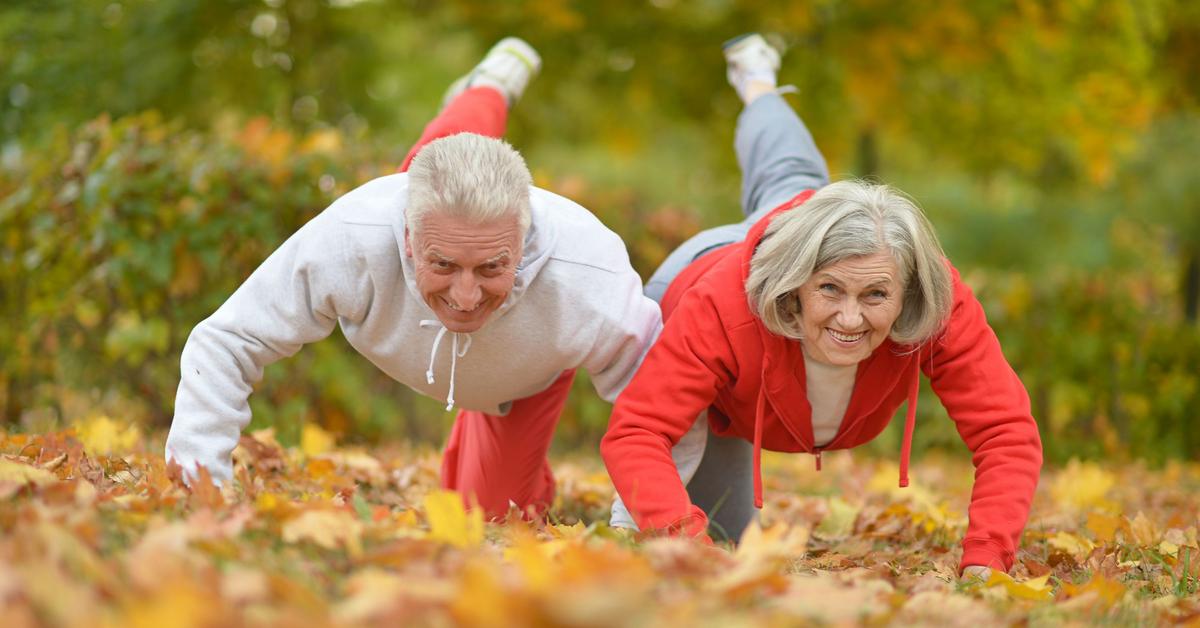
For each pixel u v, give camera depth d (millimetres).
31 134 11523
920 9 12844
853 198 3482
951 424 9000
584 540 2953
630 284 3746
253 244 6930
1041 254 19422
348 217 3500
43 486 2816
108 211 6637
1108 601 3002
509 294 3490
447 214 3117
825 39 13281
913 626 2410
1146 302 9773
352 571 2514
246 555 2406
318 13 13023
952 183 21250
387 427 7398
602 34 13664
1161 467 9172
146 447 5312
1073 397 9094
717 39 13523
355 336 3727
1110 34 13250
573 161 21750
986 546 3557
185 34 12375
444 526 2723
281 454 5047
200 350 3559
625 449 3586
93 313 6934
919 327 3553
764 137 5215
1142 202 17453
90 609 1834
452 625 1854
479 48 13836
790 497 5930
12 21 11703
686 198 19094
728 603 2283
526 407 4359
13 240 6859
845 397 3820
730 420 4062
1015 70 13922
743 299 3645
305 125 13133
